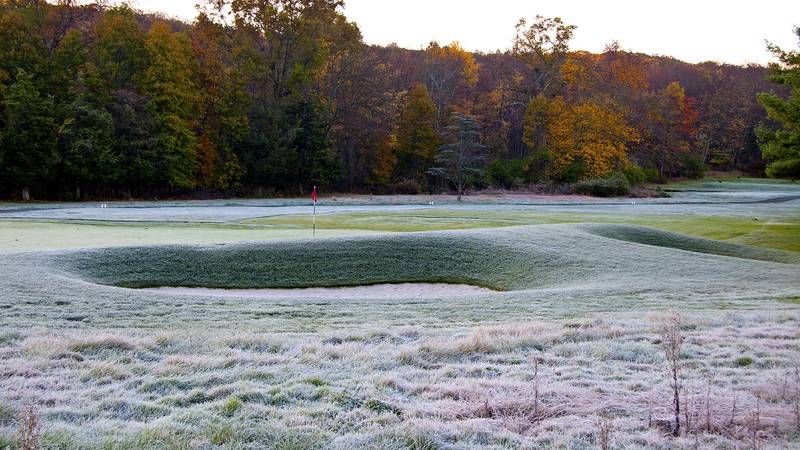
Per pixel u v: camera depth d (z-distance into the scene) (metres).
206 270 16.73
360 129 66.88
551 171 71.38
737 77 113.00
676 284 15.02
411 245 19.17
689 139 106.00
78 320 9.98
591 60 84.75
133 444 4.58
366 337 8.67
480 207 46.25
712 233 28.98
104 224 28.38
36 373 6.46
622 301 12.68
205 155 58.06
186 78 56.28
